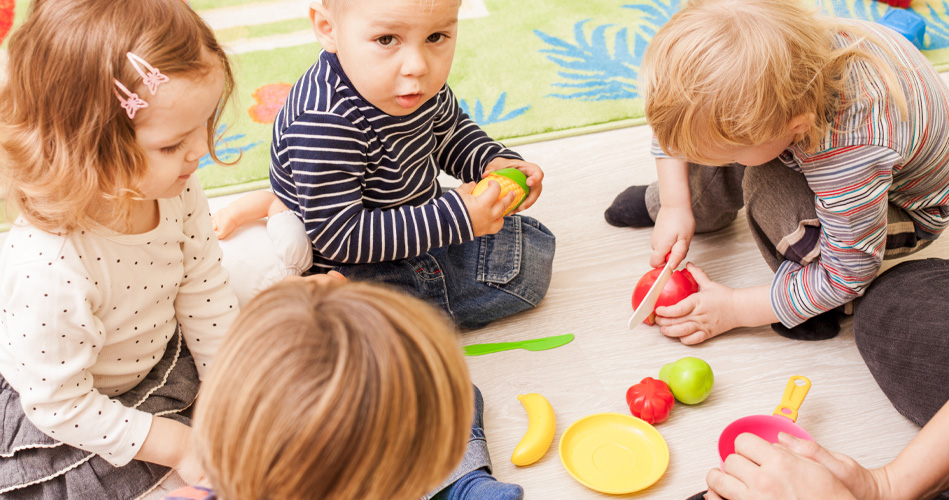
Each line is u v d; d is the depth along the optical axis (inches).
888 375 41.6
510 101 67.2
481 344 48.8
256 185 60.2
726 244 55.3
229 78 35.5
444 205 44.0
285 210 47.4
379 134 42.5
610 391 45.4
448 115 48.9
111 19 29.4
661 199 51.4
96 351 34.9
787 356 46.9
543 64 70.9
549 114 65.9
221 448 20.8
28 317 32.7
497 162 49.4
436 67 40.1
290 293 22.4
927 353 39.6
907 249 47.1
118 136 30.3
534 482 40.6
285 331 20.7
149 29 29.7
